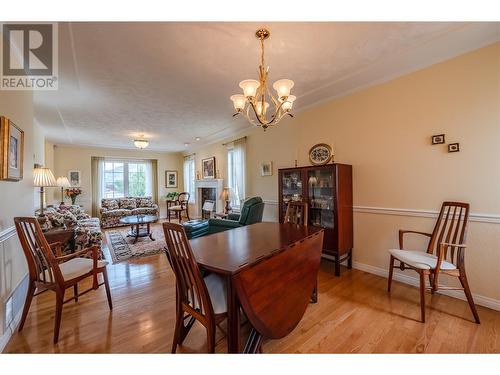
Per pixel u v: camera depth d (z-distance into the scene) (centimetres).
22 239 170
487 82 199
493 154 197
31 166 245
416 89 242
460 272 187
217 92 296
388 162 265
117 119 405
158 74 245
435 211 231
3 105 172
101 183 673
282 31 180
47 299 225
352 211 301
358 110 292
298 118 370
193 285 135
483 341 160
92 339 166
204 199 674
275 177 414
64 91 283
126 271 299
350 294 232
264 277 134
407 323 182
